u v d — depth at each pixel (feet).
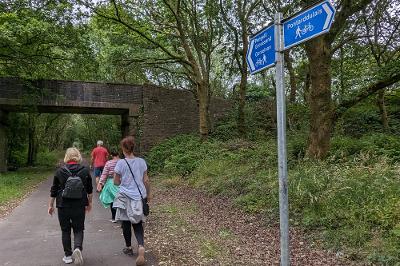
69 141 257.75
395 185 21.48
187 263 18.26
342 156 29.27
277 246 19.76
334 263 16.66
